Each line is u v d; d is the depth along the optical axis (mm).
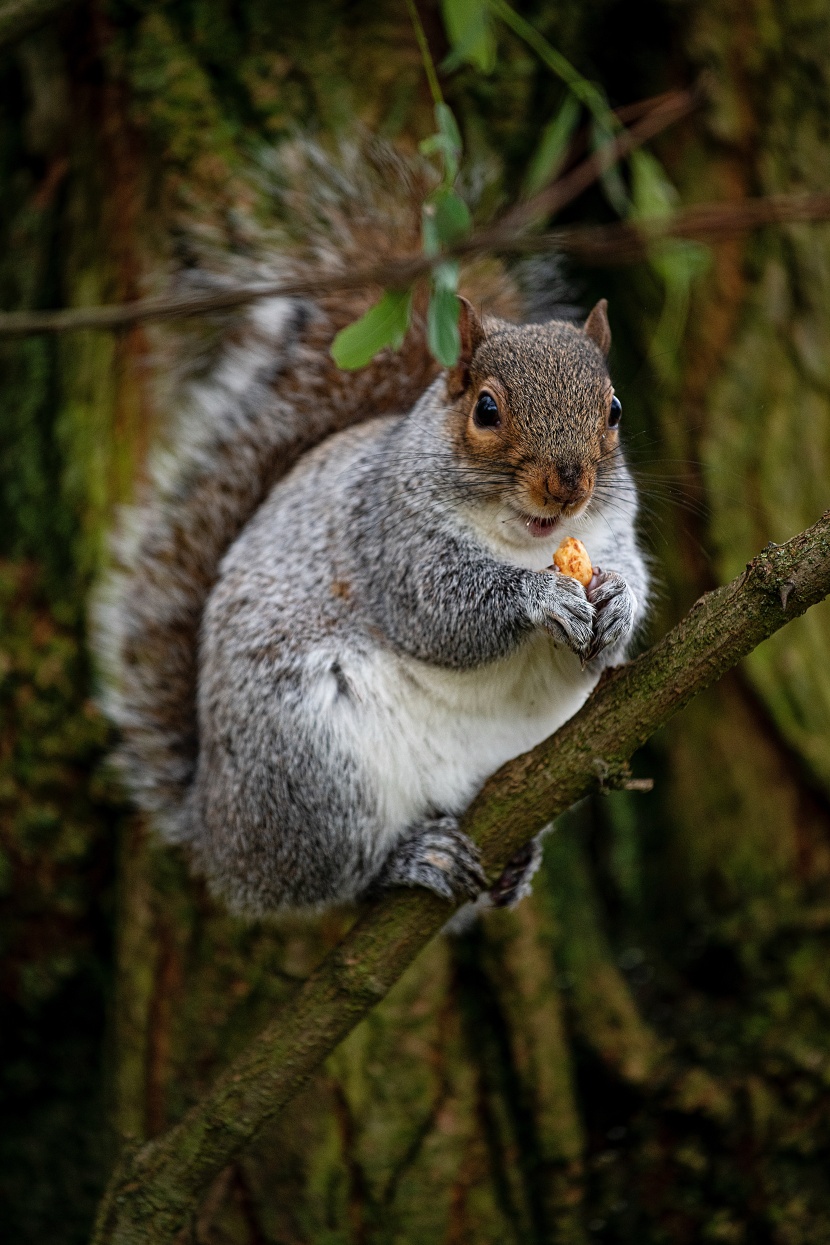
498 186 2805
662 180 2828
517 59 2832
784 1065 2832
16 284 2861
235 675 2742
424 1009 2807
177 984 2811
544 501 2693
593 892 2871
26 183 2869
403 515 2721
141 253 2820
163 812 2777
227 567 2762
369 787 2723
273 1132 2801
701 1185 2828
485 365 2711
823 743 2854
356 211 2799
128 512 2791
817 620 2863
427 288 2777
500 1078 2818
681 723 2881
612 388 2715
